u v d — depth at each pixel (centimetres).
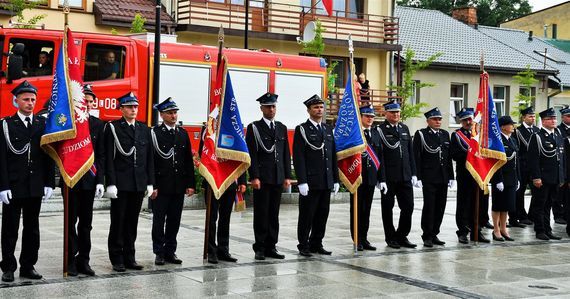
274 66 1944
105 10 2377
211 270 999
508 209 1328
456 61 3391
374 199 1981
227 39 2653
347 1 2983
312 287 912
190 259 1072
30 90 910
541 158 1377
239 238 1271
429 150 1246
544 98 3728
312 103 1131
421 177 1246
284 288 903
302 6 2734
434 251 1202
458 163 1294
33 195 900
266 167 1088
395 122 1224
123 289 876
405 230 1231
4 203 893
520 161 1534
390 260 1109
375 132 1207
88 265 958
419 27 3659
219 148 1042
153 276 952
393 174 1207
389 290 907
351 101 1162
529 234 1430
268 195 1092
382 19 3044
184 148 1041
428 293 898
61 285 889
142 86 1731
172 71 1784
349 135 1153
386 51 3038
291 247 1201
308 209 1123
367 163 1181
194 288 891
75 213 950
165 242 1043
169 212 1038
